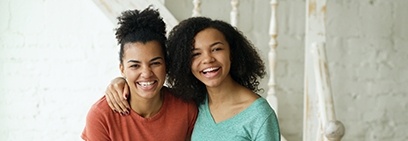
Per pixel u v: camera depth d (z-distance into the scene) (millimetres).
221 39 1841
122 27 1878
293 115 3373
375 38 3340
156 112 1972
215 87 1899
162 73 1865
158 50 1853
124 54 1862
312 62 2766
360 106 3371
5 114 3365
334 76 3340
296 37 3336
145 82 1844
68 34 3281
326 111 2432
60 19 3279
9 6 3314
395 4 3336
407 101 3395
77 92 3297
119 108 1917
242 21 3293
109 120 1919
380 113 3389
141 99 1913
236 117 1873
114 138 1932
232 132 1866
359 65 3348
